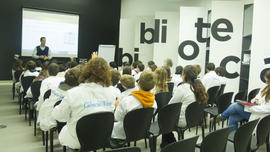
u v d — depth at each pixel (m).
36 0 8.66
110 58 9.24
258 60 4.86
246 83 6.54
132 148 1.44
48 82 3.71
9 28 8.34
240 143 2.15
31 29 8.59
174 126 2.96
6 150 3.42
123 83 3.21
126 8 10.18
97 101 2.25
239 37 6.39
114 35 10.33
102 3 9.95
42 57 7.55
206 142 1.80
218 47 6.50
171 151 1.56
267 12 4.72
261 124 2.38
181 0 8.95
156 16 8.12
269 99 2.95
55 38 9.03
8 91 7.18
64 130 2.36
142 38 8.90
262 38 4.80
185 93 3.19
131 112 2.42
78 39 9.51
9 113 5.15
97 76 2.25
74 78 2.89
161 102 3.56
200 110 3.10
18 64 6.20
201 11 7.09
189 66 3.27
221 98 3.73
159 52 8.17
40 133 4.10
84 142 2.15
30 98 4.45
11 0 8.30
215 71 5.08
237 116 3.48
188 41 7.15
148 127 2.67
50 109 2.95
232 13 6.39
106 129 2.24
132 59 9.43
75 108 2.18
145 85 2.65
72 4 9.34
